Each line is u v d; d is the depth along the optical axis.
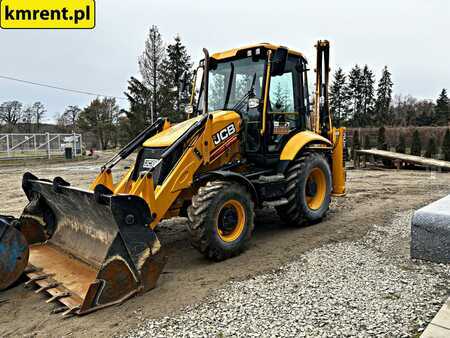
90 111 52.47
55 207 4.65
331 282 3.83
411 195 9.19
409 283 3.75
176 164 4.47
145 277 3.64
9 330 3.11
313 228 6.07
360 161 18.56
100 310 3.37
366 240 5.29
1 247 3.76
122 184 4.91
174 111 27.84
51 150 26.12
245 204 4.73
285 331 2.94
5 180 13.37
